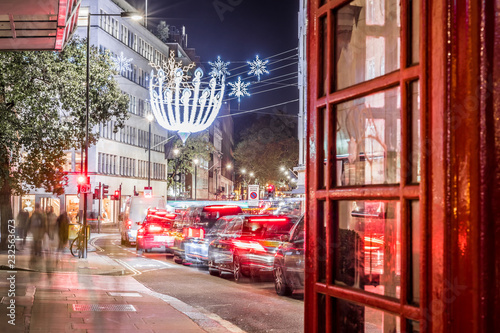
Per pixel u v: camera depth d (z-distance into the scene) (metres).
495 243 1.90
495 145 1.92
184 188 93.69
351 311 2.68
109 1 65.06
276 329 10.11
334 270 2.72
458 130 1.96
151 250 34.34
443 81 2.00
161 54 83.75
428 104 2.08
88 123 28.78
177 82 43.81
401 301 2.23
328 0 2.79
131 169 72.50
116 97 31.22
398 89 2.30
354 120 2.60
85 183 26.69
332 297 2.71
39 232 21.44
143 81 76.19
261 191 91.75
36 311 10.48
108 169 65.69
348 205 2.63
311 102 2.99
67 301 12.12
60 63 28.58
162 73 48.31
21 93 27.22
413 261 2.20
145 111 76.75
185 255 23.86
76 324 9.33
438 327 2.00
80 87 29.34
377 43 2.46
